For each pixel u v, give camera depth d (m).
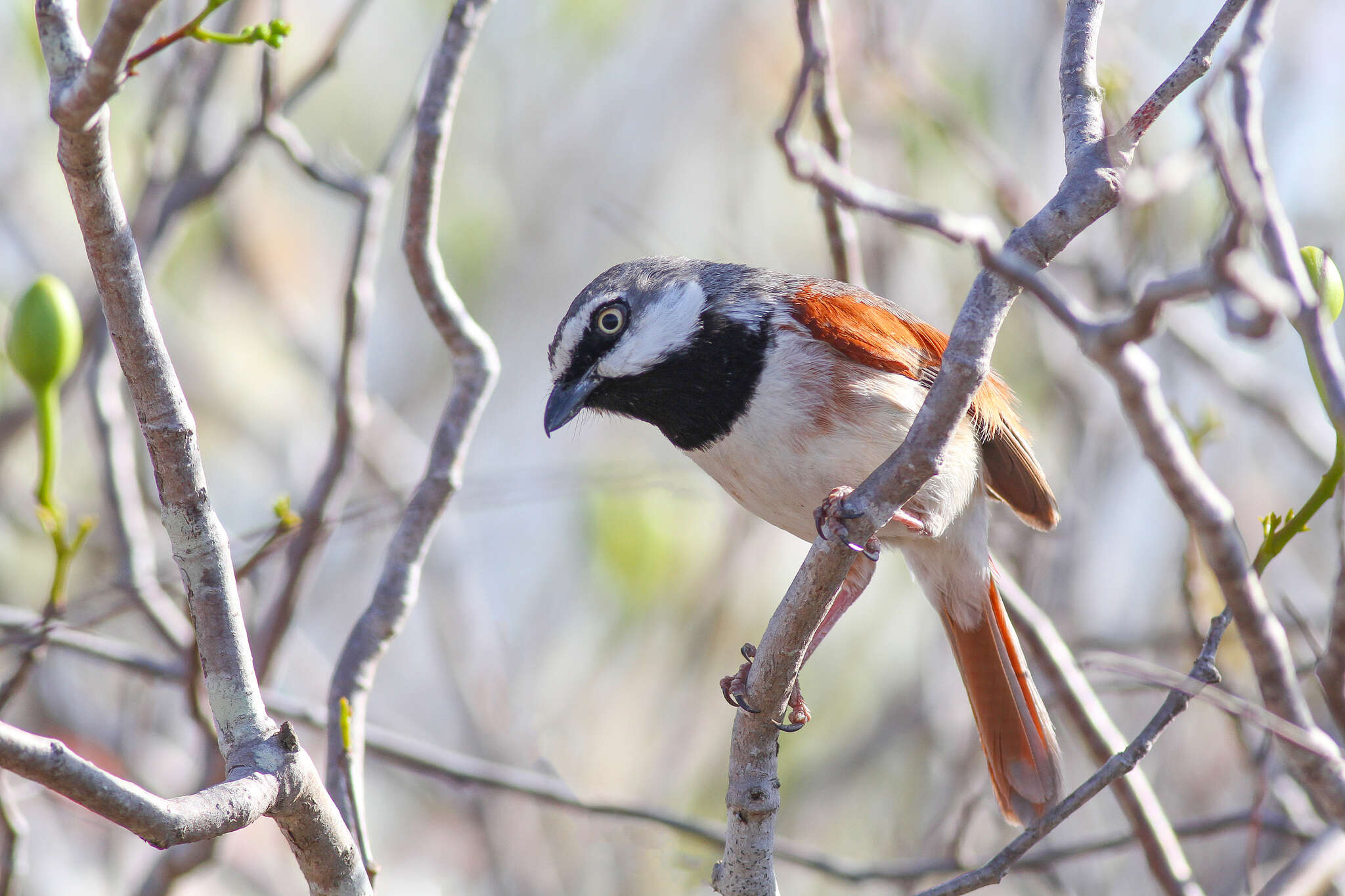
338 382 8.45
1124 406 4.84
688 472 13.91
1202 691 5.80
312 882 5.23
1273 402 11.49
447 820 14.03
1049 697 8.80
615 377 8.17
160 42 4.73
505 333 15.34
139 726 11.21
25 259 12.78
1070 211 5.13
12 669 11.50
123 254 4.98
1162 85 5.12
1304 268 4.43
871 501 5.63
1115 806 11.57
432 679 14.90
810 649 8.09
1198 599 8.06
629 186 15.27
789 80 14.54
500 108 15.66
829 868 9.05
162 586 8.76
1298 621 7.22
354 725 6.83
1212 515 5.07
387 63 15.79
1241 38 4.52
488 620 12.68
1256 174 4.38
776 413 7.77
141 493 10.99
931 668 13.00
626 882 12.26
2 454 11.35
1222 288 3.84
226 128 11.37
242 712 5.07
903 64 11.35
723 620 13.66
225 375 14.32
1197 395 12.37
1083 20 5.74
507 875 11.99
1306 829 8.55
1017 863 8.58
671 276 8.38
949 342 5.46
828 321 7.86
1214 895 11.29
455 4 7.33
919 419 5.55
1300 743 5.41
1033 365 13.28
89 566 12.35
